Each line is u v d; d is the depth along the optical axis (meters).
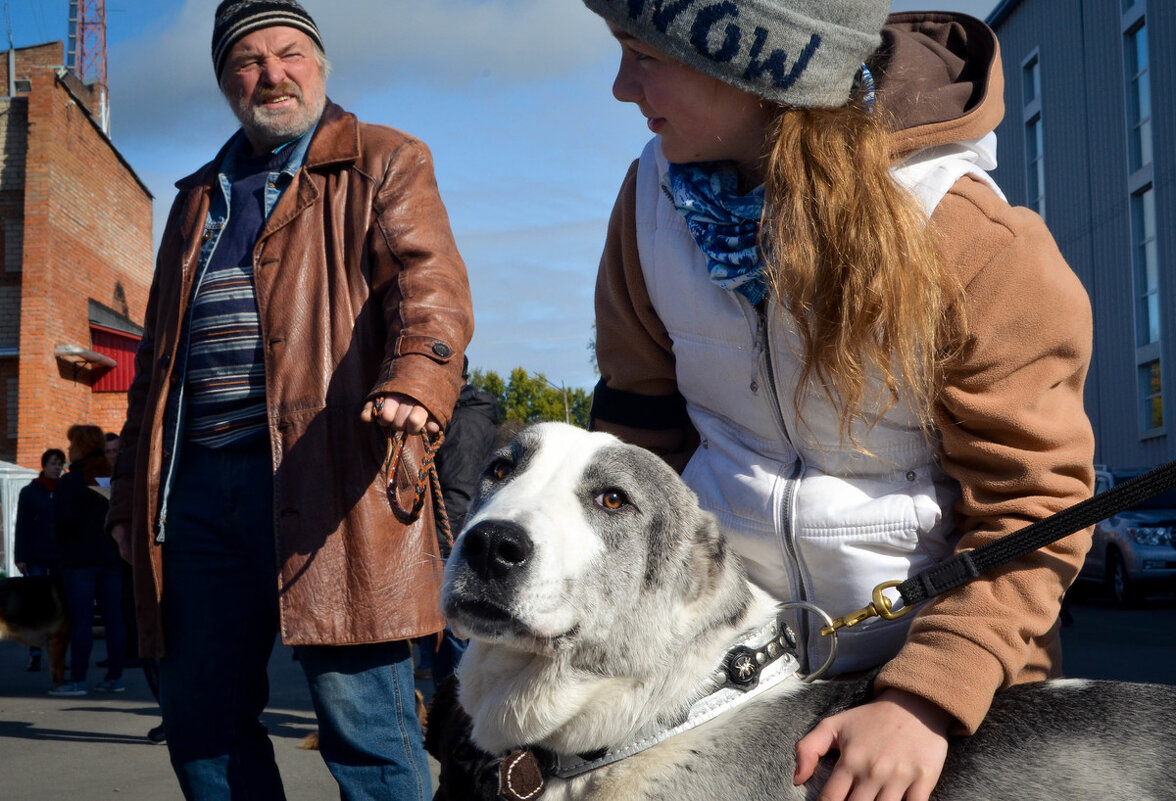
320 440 3.18
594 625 2.25
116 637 9.74
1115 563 15.22
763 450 2.50
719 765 2.22
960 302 2.15
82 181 27.19
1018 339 2.14
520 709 2.29
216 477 3.25
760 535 2.46
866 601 2.38
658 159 2.61
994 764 2.12
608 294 2.78
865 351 2.16
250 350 3.26
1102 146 22.69
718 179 2.37
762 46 2.13
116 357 28.66
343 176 3.37
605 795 2.23
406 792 3.19
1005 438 2.18
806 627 2.46
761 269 2.27
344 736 3.17
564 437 2.48
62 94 25.73
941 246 2.16
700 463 2.63
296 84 3.37
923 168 2.25
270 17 3.36
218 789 3.22
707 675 2.32
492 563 2.18
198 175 3.59
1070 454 2.18
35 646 9.66
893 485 2.38
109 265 29.53
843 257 2.12
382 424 3.04
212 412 3.26
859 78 2.32
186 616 3.23
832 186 2.14
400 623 3.16
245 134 3.55
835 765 2.11
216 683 3.22
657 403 2.81
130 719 8.05
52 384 24.97
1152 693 2.21
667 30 2.17
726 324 2.42
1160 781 2.05
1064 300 2.17
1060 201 24.88
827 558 2.38
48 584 9.77
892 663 2.10
